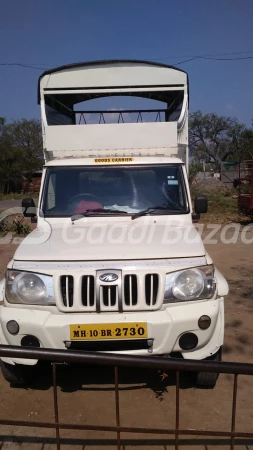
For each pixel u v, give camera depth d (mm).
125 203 4434
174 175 4559
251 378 3762
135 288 3154
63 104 6992
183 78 6051
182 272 3195
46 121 5586
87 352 2080
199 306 3172
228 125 49156
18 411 3299
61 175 4582
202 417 3170
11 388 3654
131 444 2893
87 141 4965
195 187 22188
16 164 36875
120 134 4941
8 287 3271
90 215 4309
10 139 38094
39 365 3635
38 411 3287
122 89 6109
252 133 37125
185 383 3658
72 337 3062
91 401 3412
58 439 2283
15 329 3143
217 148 49812
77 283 3127
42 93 6012
